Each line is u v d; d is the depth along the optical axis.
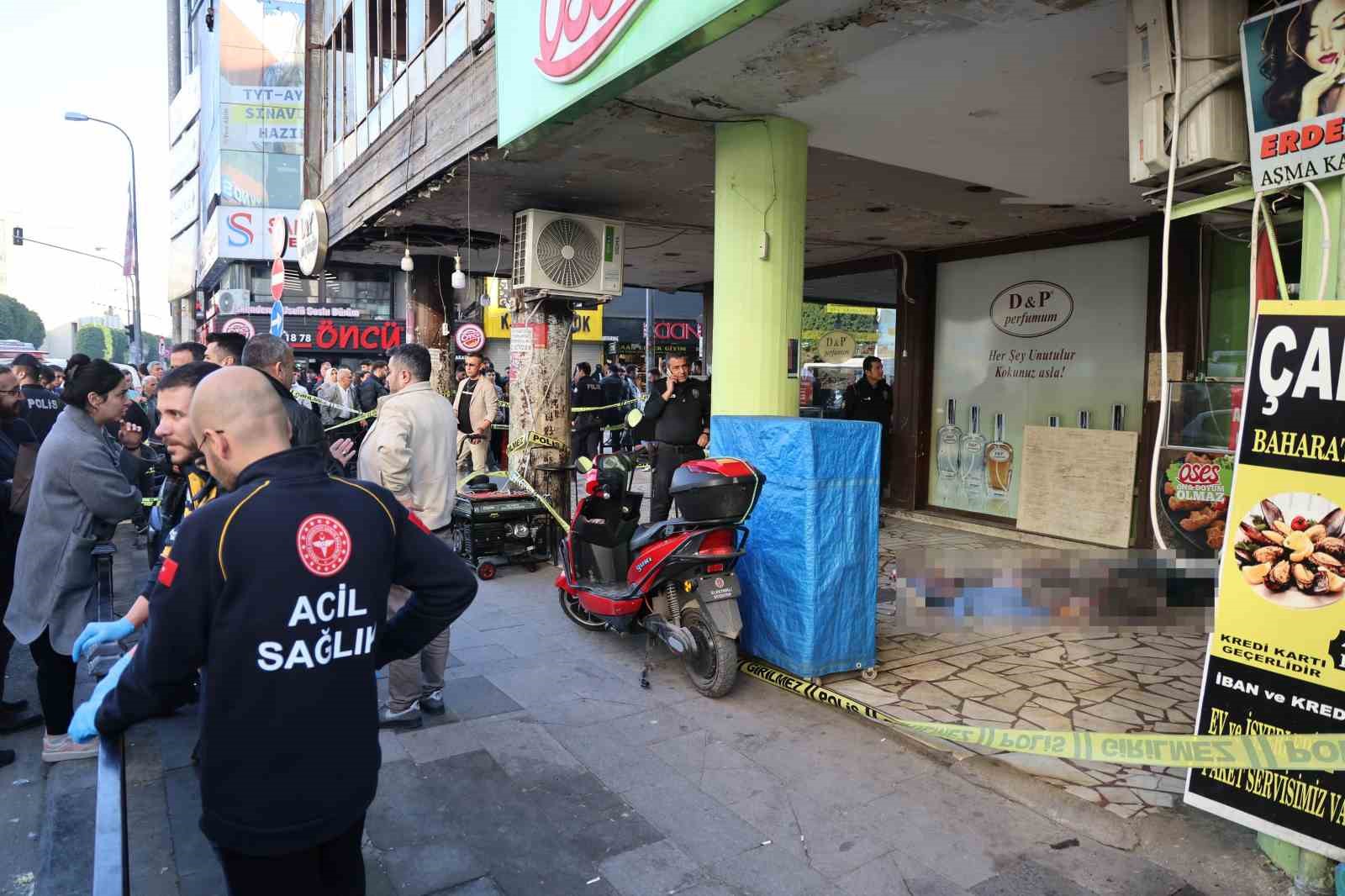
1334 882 2.55
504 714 4.13
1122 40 3.92
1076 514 7.94
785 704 4.27
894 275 11.41
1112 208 7.30
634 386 20.75
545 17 4.89
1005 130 5.26
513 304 7.90
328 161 10.67
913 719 4.02
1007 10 3.64
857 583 4.53
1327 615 2.47
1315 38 2.43
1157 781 3.42
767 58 4.23
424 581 1.96
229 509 1.67
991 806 3.28
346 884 1.86
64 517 3.65
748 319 5.31
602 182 6.95
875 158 5.93
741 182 5.29
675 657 4.97
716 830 3.10
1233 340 7.11
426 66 6.92
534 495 7.14
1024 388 8.77
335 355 29.27
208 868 2.93
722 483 4.20
